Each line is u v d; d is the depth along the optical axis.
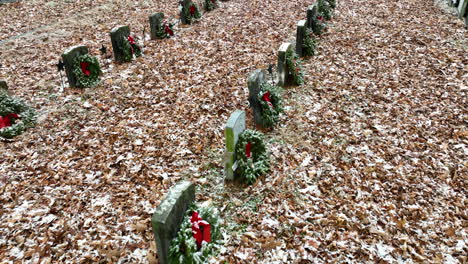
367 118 8.19
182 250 4.76
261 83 7.76
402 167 6.66
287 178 6.54
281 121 8.22
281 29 13.79
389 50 11.42
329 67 10.65
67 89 9.94
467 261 4.87
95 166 6.94
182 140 7.70
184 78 10.28
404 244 5.17
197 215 4.89
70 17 16.02
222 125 8.13
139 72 10.76
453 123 7.79
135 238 5.37
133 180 6.57
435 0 15.88
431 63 10.37
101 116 8.64
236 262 5.00
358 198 6.02
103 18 15.91
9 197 6.18
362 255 5.03
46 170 6.84
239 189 6.34
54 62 11.73
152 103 9.12
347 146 7.33
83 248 5.21
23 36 13.88
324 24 13.23
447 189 6.11
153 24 13.02
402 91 9.14
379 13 14.95
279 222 5.63
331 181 6.43
